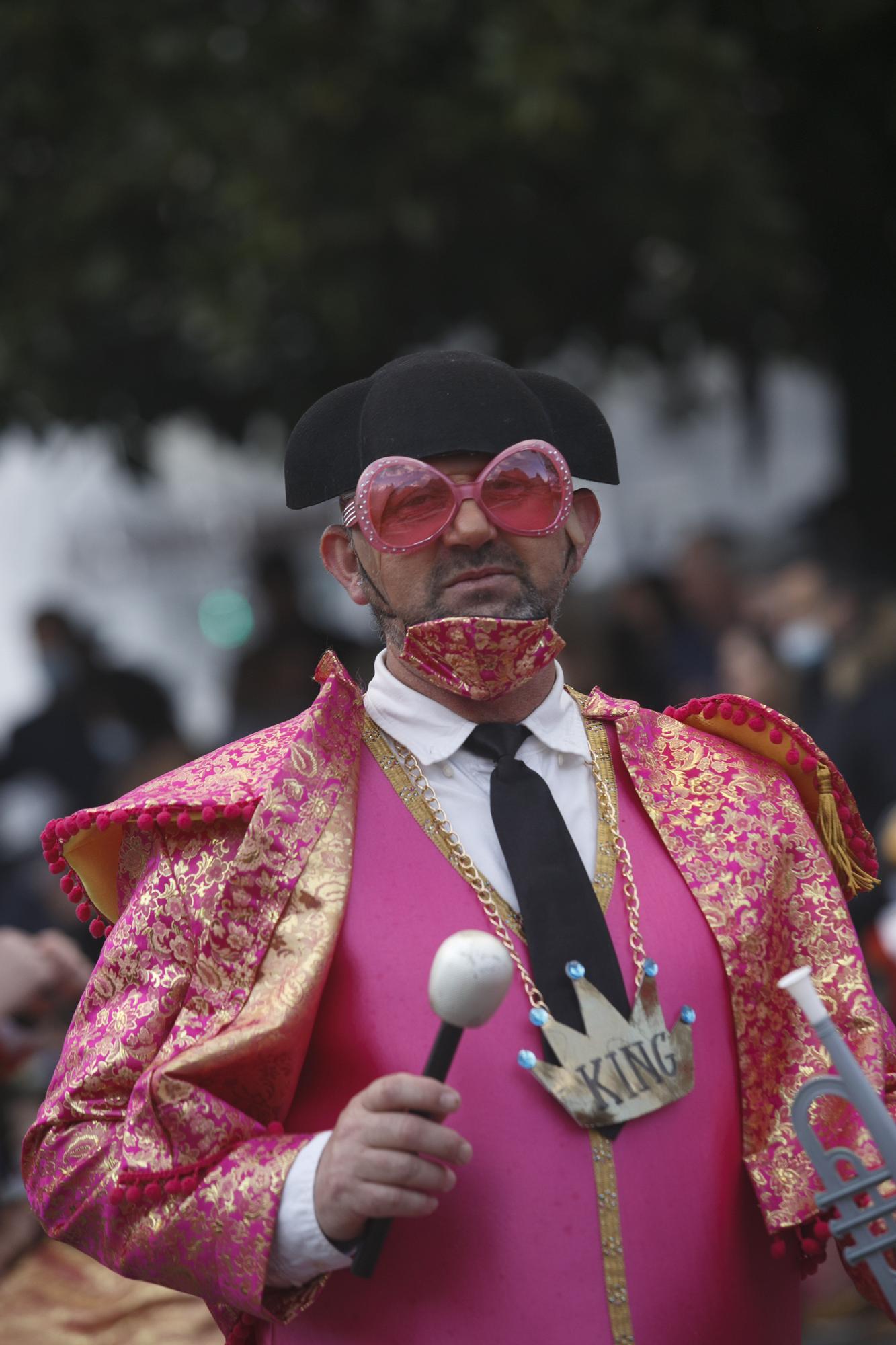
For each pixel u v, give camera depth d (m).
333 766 7.35
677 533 36.91
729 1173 7.05
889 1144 6.32
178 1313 10.21
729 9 23.91
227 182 21.38
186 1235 6.70
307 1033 6.89
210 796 7.17
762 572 29.16
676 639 27.80
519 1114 6.81
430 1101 6.19
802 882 7.53
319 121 21.38
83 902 7.83
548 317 24.78
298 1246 6.55
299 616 25.02
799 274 23.97
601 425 7.86
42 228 22.28
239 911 7.04
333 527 7.75
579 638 23.20
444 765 7.46
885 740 20.09
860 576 24.45
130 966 7.22
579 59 20.84
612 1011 6.94
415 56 21.91
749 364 28.81
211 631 41.34
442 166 21.81
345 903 7.04
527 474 7.19
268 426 28.59
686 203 22.53
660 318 26.36
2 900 19.58
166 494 41.62
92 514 42.44
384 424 7.27
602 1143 6.81
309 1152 6.61
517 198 22.59
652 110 21.45
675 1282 6.80
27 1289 10.56
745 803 7.59
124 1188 6.79
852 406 28.09
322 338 23.41
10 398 24.00
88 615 42.16
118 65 21.83
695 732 7.95
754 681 22.14
